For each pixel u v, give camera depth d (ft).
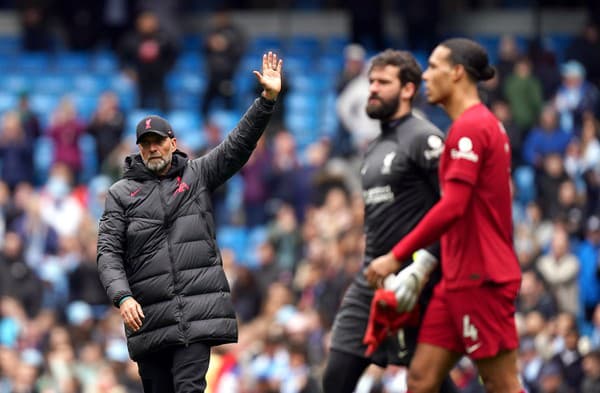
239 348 181.16
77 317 198.59
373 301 97.66
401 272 97.96
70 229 237.25
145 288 93.61
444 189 93.30
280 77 95.45
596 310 181.98
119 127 269.85
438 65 95.81
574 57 293.02
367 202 102.78
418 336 100.48
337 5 339.16
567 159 244.42
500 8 334.24
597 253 202.49
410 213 100.94
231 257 208.33
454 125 93.86
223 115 290.35
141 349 93.86
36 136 265.75
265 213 243.60
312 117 296.30
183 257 93.76
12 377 182.91
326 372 105.29
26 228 231.71
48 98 308.60
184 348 93.30
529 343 173.17
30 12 321.52
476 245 94.02
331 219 211.82
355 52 256.93
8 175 261.85
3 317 200.34
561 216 215.51
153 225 93.91
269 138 271.08
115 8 320.91
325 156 248.32
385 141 102.42
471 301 94.17
